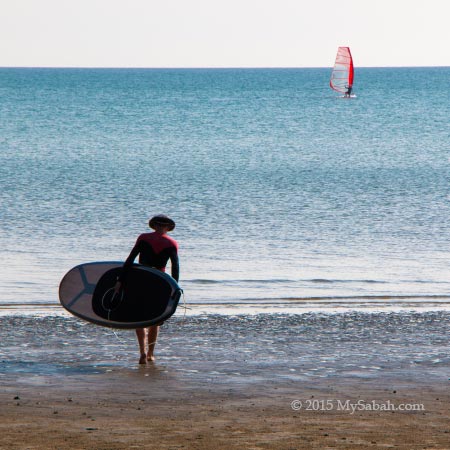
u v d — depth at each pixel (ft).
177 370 121.70
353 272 238.89
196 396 104.42
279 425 88.94
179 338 150.61
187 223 330.34
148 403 100.07
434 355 136.15
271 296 206.28
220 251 270.05
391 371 122.31
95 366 124.16
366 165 595.47
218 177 508.53
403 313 182.80
